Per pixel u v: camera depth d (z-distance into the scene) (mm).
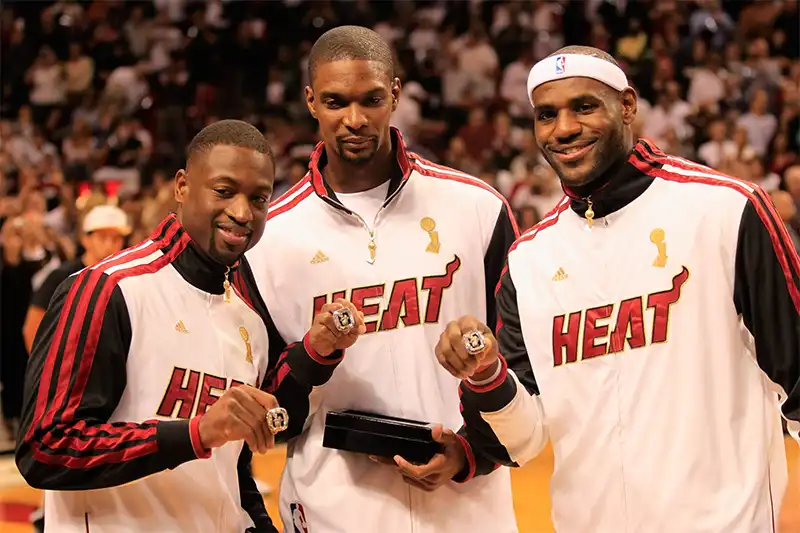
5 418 9492
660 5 18344
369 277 3547
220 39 18578
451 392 3611
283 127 15961
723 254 3102
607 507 3158
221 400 2832
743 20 18188
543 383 3275
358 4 19234
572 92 3137
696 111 15594
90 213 6637
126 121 16547
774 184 13289
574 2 18750
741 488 3047
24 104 18203
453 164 14984
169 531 3014
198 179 3029
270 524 3328
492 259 3684
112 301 2957
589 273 3238
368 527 3488
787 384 3031
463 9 19031
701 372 3090
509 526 3670
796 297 3025
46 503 3064
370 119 3355
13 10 19125
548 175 12594
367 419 3396
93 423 2879
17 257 9156
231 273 3270
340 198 3607
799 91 15828
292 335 3580
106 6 19562
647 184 3225
